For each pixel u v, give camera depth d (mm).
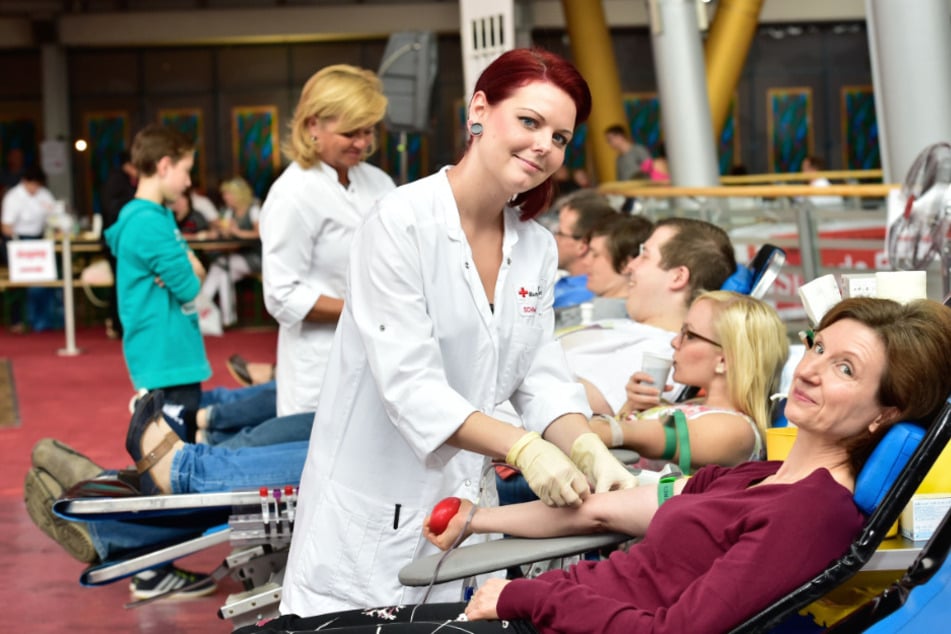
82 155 19234
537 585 2145
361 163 3926
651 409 3115
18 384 9812
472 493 2508
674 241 3682
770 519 1987
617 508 2334
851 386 2029
